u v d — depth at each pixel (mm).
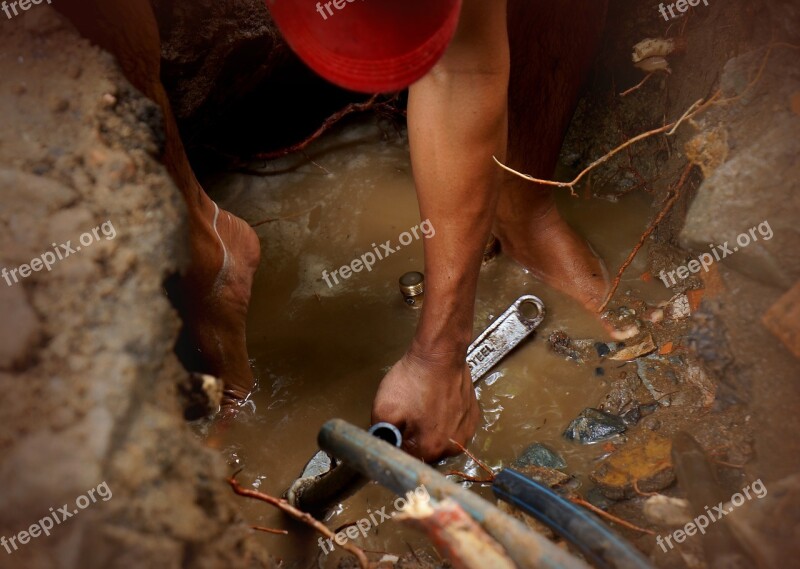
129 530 311
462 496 365
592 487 534
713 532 439
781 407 473
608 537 383
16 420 332
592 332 652
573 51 678
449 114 486
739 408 517
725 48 635
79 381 340
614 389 600
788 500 414
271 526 548
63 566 302
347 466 474
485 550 336
